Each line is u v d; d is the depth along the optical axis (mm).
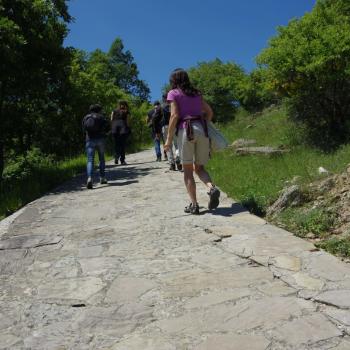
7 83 12672
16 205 8742
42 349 3199
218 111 37562
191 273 4312
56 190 10008
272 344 3000
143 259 4812
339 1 12641
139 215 6730
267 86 12484
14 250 5520
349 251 4629
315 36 11352
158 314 3578
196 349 3029
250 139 15953
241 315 3422
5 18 10711
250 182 8133
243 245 4930
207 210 6586
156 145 14352
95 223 6531
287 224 5770
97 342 3244
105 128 10172
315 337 3035
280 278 4016
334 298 3545
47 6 12539
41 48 12312
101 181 10234
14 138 15062
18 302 4008
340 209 5582
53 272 4680
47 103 14359
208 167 10672
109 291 4082
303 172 8164
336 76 11016
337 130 11922
